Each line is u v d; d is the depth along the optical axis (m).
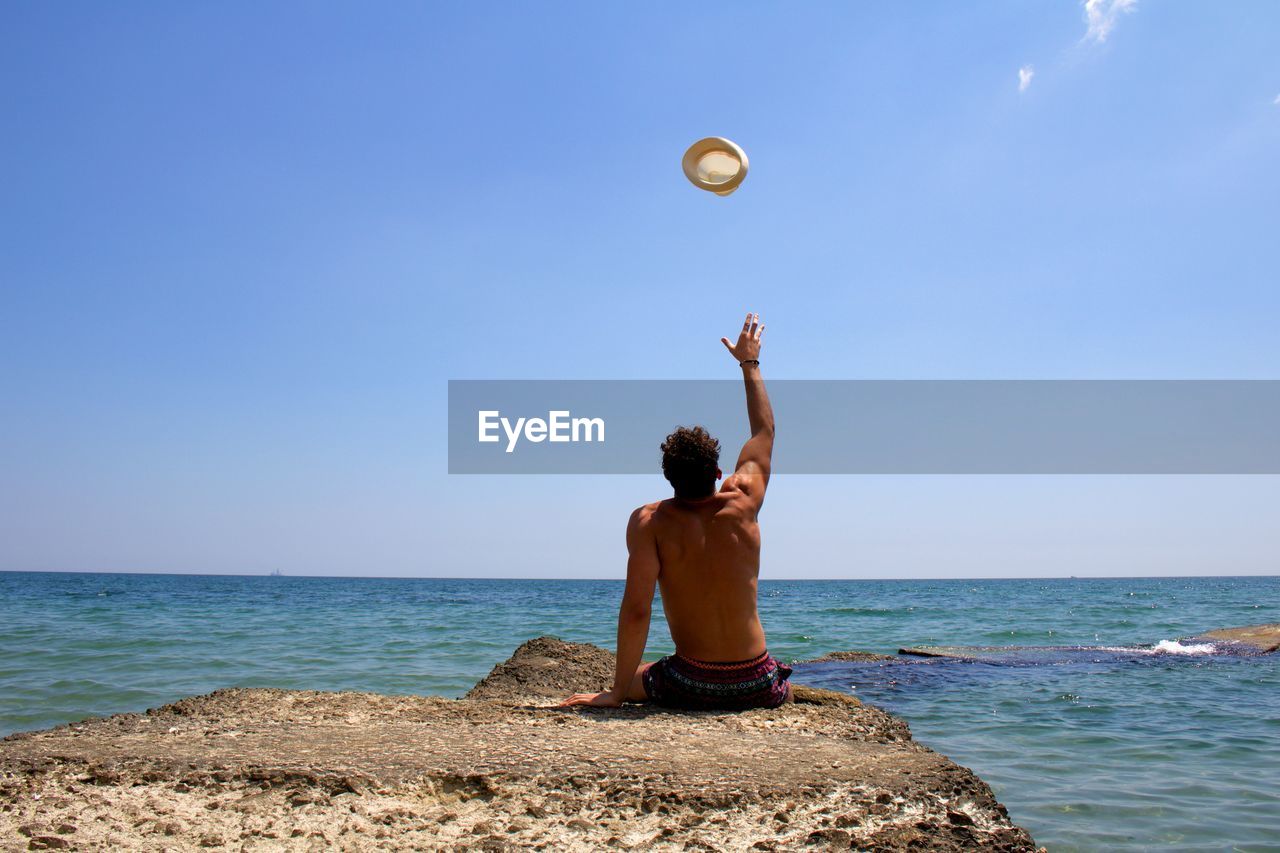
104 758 2.79
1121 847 4.13
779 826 2.36
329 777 2.59
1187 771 5.63
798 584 136.88
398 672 10.92
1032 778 5.43
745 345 4.11
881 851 2.26
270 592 57.59
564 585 123.44
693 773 2.66
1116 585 124.88
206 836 2.26
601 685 5.25
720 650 3.63
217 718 3.59
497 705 3.85
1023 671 10.43
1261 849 4.11
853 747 3.08
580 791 2.54
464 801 2.51
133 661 11.66
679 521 3.61
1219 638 14.78
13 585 65.31
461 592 66.44
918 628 20.98
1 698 8.55
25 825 2.31
